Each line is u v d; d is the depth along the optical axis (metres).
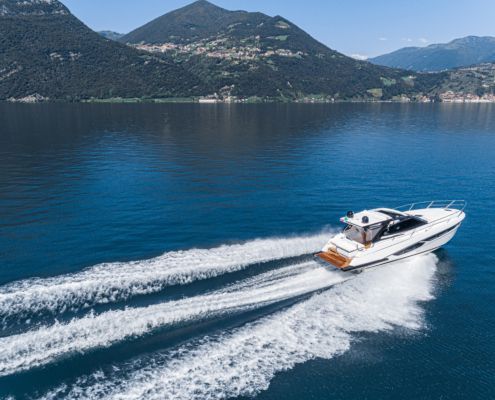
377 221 16.55
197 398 8.89
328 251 16.20
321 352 10.69
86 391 8.90
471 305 13.56
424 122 91.38
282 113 127.31
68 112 122.38
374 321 12.30
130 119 96.81
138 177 33.28
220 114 119.88
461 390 9.80
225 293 13.22
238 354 10.30
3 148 48.59
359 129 74.69
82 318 11.42
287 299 13.05
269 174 34.69
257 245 18.11
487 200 26.78
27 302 12.25
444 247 18.80
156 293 13.02
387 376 10.10
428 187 30.31
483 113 128.25
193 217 22.80
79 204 25.25
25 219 22.19
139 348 10.31
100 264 15.47
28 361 9.70
